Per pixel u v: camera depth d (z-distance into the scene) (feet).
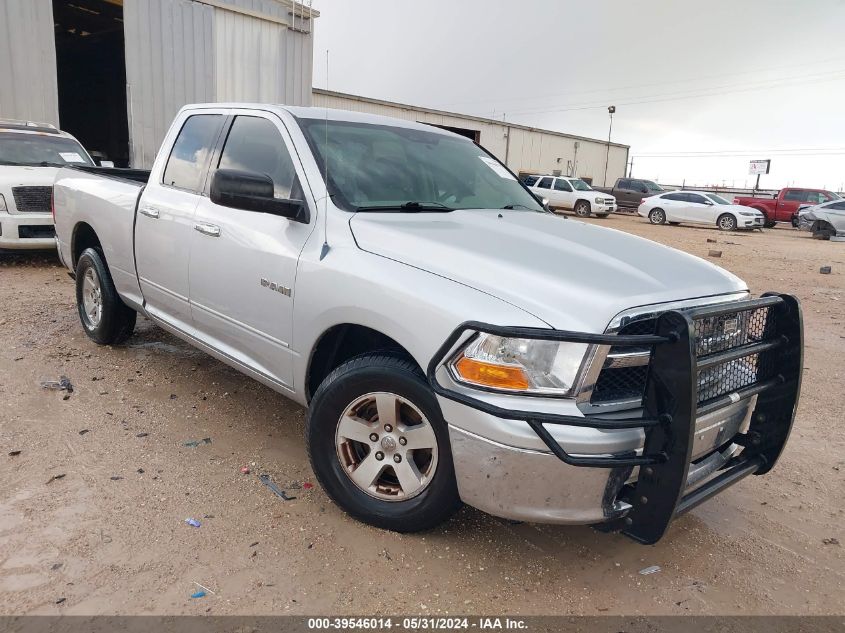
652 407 7.88
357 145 12.07
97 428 12.77
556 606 8.54
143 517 9.86
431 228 10.15
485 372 7.92
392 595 8.50
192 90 46.91
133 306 15.75
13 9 38.81
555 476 7.84
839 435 14.97
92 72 77.71
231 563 8.91
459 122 133.28
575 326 7.75
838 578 9.53
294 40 52.24
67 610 7.84
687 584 9.19
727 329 8.70
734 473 9.32
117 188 16.02
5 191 26.84
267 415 13.92
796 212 93.20
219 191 10.56
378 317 9.02
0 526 9.39
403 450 9.30
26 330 18.79
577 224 12.18
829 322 27.22
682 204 87.56
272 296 10.87
